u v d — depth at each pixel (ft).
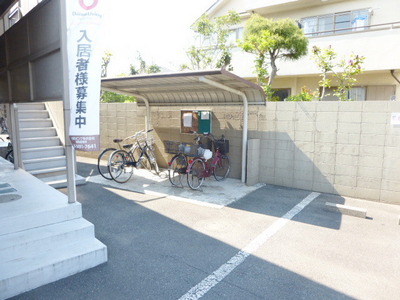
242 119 20.75
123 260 10.36
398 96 30.01
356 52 29.55
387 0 31.96
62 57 10.05
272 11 38.27
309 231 12.78
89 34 9.94
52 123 23.88
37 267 8.75
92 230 10.81
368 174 16.99
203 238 12.10
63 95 10.29
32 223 10.34
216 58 38.14
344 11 34.32
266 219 14.15
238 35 41.68
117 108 27.43
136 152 25.54
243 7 41.55
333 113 17.65
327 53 25.46
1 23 22.31
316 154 18.43
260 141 20.31
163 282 9.05
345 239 12.04
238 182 20.86
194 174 18.93
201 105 22.22
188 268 9.85
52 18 10.55
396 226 13.38
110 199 17.03
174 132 23.99
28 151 20.30
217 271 9.68
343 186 17.81
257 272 9.64
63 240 10.14
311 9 36.32
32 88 13.12
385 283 9.08
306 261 10.34
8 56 15.89
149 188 19.22
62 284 8.91
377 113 16.43
